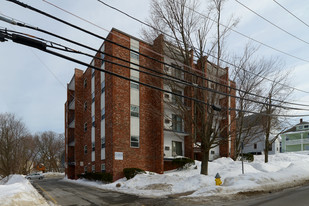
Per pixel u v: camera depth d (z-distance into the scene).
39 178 42.41
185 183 13.91
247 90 18.22
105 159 21.58
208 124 15.76
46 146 72.81
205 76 16.16
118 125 20.77
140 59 22.88
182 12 15.28
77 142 30.41
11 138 45.97
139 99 22.41
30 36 6.82
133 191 13.91
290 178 13.62
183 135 24.27
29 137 55.84
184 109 17.14
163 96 21.23
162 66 20.66
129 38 22.55
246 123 24.50
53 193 14.72
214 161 24.95
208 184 13.31
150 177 16.97
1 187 12.48
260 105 20.08
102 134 23.17
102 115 23.47
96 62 26.44
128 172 19.23
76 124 30.80
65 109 40.78
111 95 21.12
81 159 30.22
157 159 21.70
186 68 16.14
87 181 24.14
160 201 10.05
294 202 8.70
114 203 10.35
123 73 21.83
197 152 26.19
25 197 10.50
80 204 10.44
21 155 50.38
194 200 9.56
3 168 47.34
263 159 28.62
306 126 55.09
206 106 16.27
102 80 24.11
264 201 9.08
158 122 22.11
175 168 23.19
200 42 15.77
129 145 21.08
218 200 9.44
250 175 12.84
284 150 57.03
